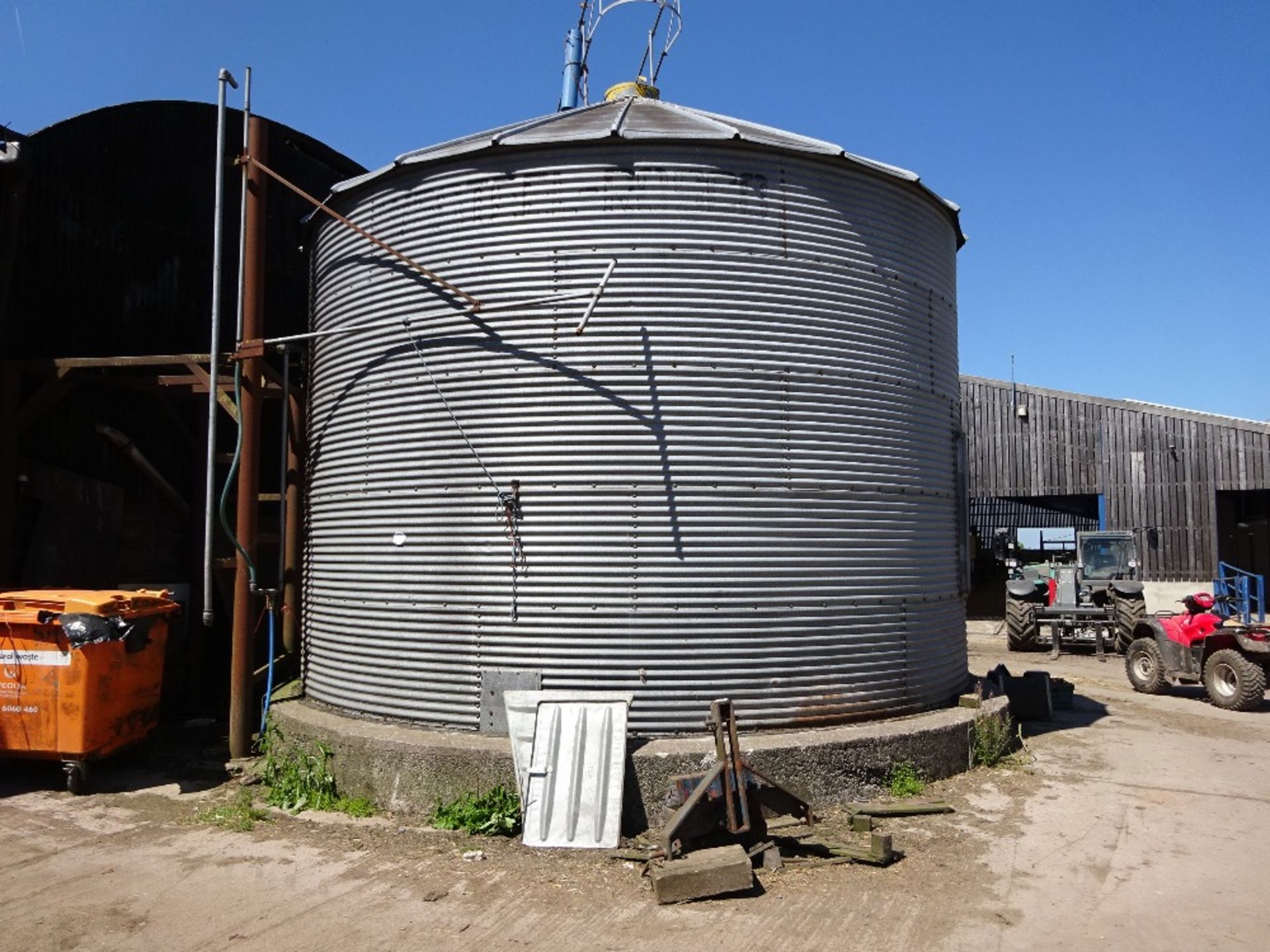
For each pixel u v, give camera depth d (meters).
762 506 7.58
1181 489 20.67
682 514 7.40
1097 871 5.96
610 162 7.69
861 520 8.04
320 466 8.95
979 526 30.77
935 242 9.25
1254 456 19.91
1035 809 7.20
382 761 7.18
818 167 8.09
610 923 5.23
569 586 7.34
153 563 11.49
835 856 6.16
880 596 8.09
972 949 4.88
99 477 10.93
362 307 8.52
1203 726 10.72
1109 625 18.31
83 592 8.52
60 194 10.66
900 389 8.50
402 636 7.86
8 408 9.55
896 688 8.16
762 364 7.69
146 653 8.73
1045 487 22.14
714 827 6.18
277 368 11.26
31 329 10.28
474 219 7.90
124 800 7.69
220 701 11.73
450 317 7.89
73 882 5.88
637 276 7.57
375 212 8.51
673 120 8.80
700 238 7.66
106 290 11.16
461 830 6.71
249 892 5.69
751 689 7.42
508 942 5.00
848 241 8.20
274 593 9.19
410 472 7.96
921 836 6.59
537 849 6.33
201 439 12.00
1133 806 7.32
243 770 8.44
